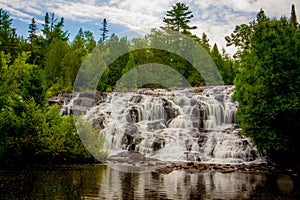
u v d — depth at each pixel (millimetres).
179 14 41500
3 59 21328
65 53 36344
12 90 19156
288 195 9406
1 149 13352
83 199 7941
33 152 14023
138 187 9836
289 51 17375
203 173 13906
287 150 17609
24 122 14023
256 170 15680
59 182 10039
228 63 40281
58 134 14531
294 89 16625
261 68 17609
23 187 9047
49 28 62875
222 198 8742
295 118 16641
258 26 19000
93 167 13883
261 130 17375
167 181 11273
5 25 57656
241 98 19094
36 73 16109
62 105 28250
